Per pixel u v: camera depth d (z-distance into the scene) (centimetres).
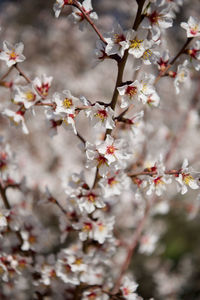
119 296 100
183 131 132
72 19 95
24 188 106
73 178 98
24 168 133
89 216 100
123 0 194
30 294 123
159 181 95
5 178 105
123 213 140
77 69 196
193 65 96
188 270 171
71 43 193
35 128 160
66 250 100
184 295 165
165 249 186
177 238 189
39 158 160
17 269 103
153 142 127
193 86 146
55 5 93
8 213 100
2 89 124
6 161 105
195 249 186
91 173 125
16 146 153
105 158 92
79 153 159
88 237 101
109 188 97
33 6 219
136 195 97
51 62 191
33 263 104
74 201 101
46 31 202
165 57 97
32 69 176
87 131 169
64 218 102
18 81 104
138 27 91
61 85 175
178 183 95
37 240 105
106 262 105
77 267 100
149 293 158
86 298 101
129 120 96
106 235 98
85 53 194
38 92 96
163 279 161
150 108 98
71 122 91
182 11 193
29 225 105
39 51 194
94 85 177
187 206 123
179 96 154
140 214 120
